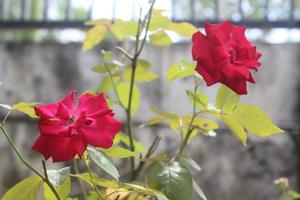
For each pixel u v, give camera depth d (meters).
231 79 0.81
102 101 0.79
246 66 0.81
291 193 1.39
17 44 1.96
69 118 0.77
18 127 1.87
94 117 0.77
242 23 1.83
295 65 1.82
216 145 1.77
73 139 0.76
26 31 2.01
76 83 1.92
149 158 0.90
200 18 1.84
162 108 1.84
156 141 0.96
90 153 0.79
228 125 0.93
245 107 0.89
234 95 0.89
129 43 1.79
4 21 1.93
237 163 1.77
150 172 0.88
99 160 0.79
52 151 0.76
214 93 1.78
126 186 0.84
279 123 1.79
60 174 0.82
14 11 1.96
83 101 0.79
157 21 0.98
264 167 1.76
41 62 1.94
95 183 0.84
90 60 1.92
